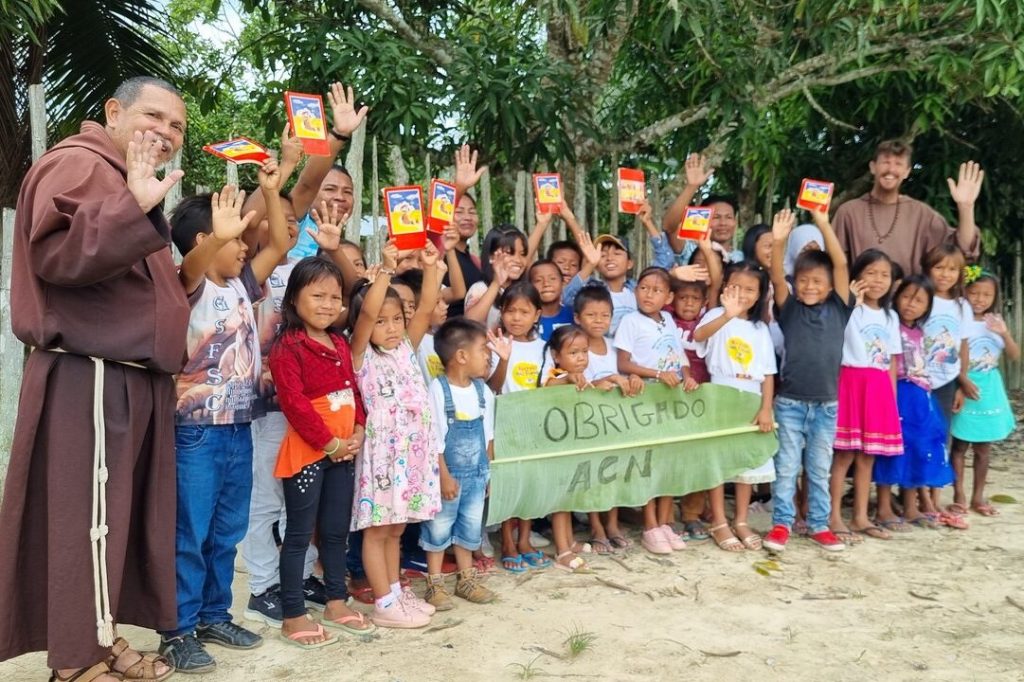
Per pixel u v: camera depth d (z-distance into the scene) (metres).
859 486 4.80
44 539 2.70
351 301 3.67
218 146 3.15
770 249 5.19
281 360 3.27
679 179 7.41
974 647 3.30
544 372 4.39
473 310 4.27
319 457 3.30
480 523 3.87
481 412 3.92
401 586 3.70
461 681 2.97
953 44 6.11
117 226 2.44
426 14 6.68
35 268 2.58
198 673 3.05
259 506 3.53
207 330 3.08
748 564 4.29
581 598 3.81
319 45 5.79
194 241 3.19
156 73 6.95
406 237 3.64
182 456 3.05
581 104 6.37
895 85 7.17
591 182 7.31
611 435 4.39
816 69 6.65
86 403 2.68
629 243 7.02
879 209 5.50
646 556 4.41
